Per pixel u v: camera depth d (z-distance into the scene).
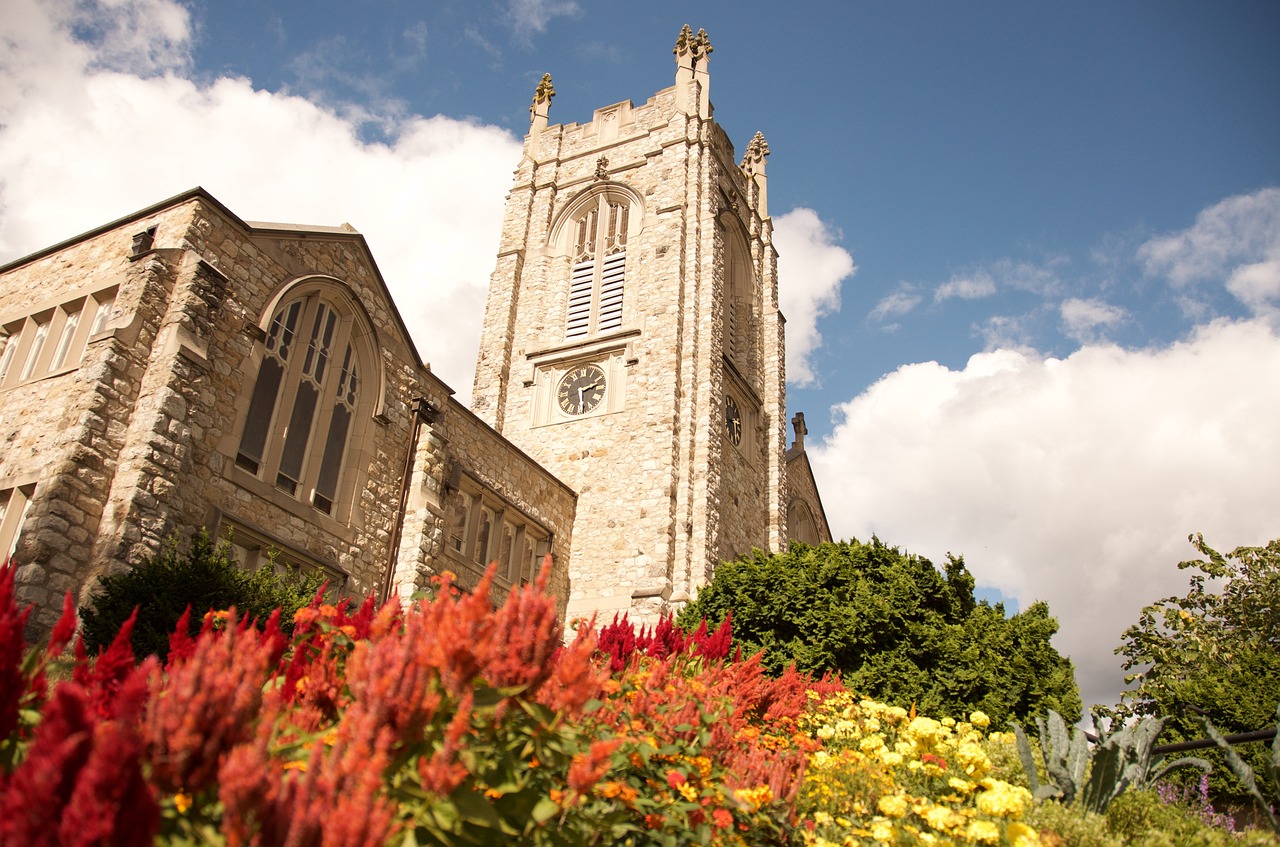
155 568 13.68
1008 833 6.98
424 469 23.36
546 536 30.58
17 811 3.55
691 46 43.28
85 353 16.70
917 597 21.78
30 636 13.77
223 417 17.83
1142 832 8.94
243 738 4.52
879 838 7.67
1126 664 23.81
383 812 4.03
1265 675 17.88
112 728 3.98
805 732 12.30
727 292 41.44
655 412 33.59
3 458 16.69
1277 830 8.57
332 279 21.30
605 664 11.09
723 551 33.31
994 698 19.23
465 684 5.07
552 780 6.12
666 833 6.69
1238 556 24.11
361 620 7.82
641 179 40.28
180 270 17.72
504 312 38.75
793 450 47.03
